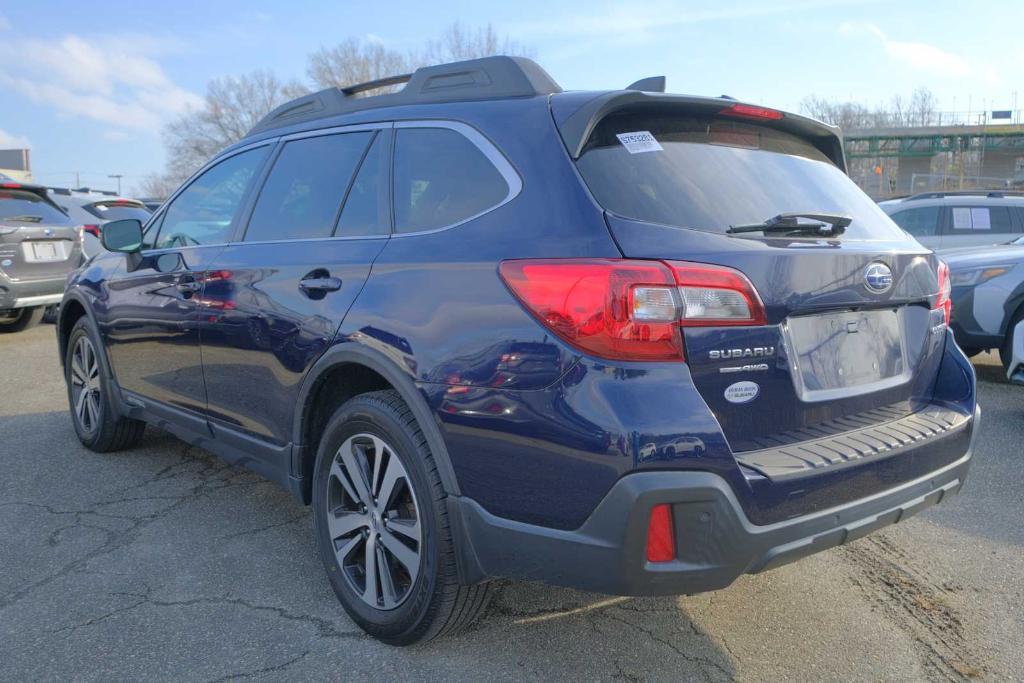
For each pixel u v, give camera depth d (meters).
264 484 4.27
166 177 61.06
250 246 3.43
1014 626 2.90
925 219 10.99
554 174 2.39
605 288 2.11
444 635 2.67
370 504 2.75
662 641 2.76
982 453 4.87
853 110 76.81
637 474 2.06
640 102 2.52
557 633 2.79
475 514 2.37
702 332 2.16
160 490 4.16
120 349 4.31
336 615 2.91
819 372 2.45
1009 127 65.19
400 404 2.61
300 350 2.96
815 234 2.54
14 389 6.64
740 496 2.12
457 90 2.90
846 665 2.65
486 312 2.34
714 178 2.53
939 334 2.95
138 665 2.58
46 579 3.17
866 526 2.38
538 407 2.19
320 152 3.33
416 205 2.79
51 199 9.64
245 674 2.54
